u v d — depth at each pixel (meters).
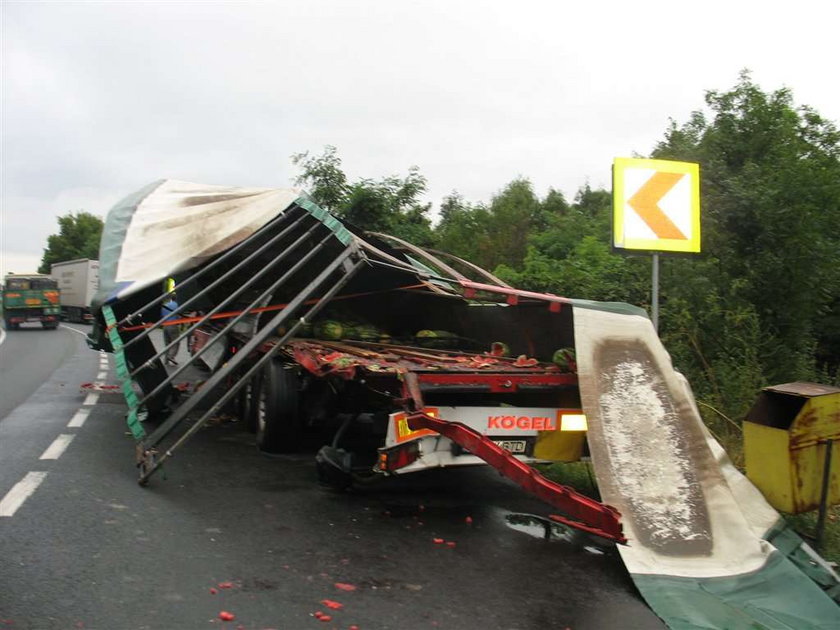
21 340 30.77
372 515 5.94
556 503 4.80
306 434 8.62
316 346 7.56
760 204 8.90
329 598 4.22
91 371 16.59
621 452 5.18
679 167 7.25
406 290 9.31
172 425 6.58
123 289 8.04
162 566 4.56
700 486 5.07
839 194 8.97
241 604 4.06
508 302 6.39
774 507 5.71
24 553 4.65
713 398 8.24
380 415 6.57
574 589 4.55
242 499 6.18
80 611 3.86
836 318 10.72
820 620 4.17
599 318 5.77
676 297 9.12
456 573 4.75
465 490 6.92
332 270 7.18
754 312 8.71
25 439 8.22
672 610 4.16
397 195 17.17
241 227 8.48
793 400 6.01
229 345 9.80
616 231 7.07
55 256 98.38
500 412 6.13
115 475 6.71
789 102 10.95
